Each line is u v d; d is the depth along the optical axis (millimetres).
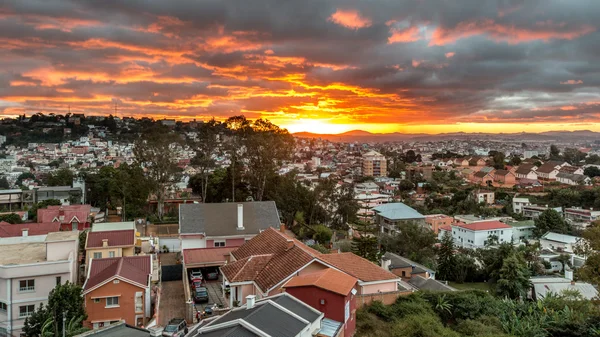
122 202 74438
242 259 32531
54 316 29719
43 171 170875
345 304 23875
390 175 178875
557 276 60000
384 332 27438
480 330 30984
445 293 35469
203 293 34531
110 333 25875
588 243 36656
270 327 19547
